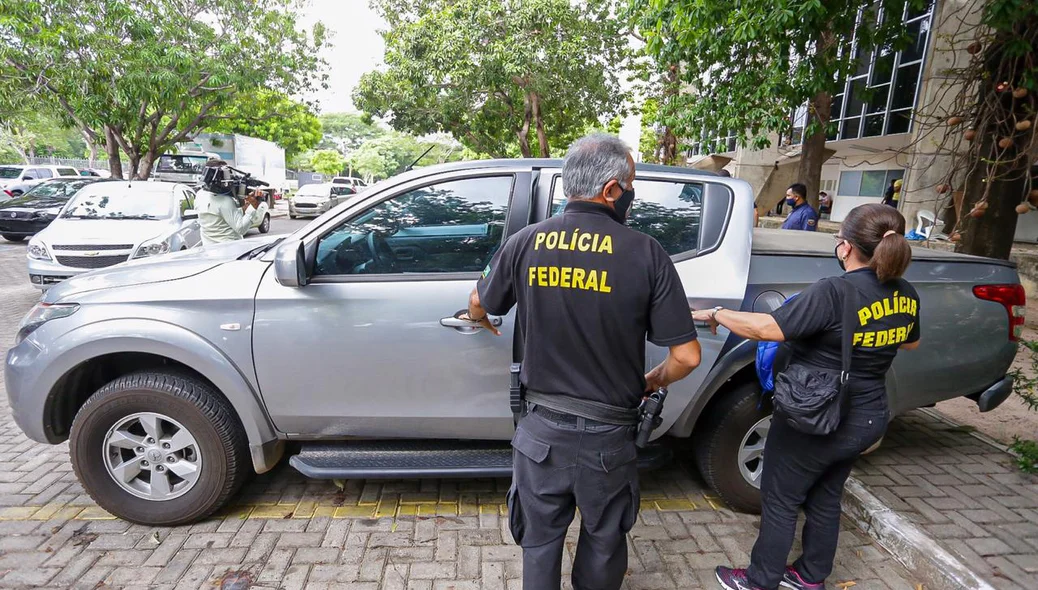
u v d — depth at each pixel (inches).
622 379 69.8
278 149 1214.3
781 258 114.4
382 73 730.8
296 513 117.0
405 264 108.3
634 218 110.1
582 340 68.4
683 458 141.9
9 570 98.3
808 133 283.0
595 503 71.1
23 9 472.4
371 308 104.3
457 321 103.3
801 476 86.7
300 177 1952.5
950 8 390.3
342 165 2613.2
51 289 116.1
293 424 110.1
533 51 581.3
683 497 125.5
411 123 798.5
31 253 271.1
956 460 141.6
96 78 513.0
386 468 106.8
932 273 121.1
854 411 82.8
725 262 107.3
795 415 80.2
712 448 115.3
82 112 506.0
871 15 257.8
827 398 78.5
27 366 106.7
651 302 68.4
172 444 107.8
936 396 121.3
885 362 82.9
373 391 107.4
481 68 591.5
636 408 72.4
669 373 71.9
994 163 204.2
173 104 573.6
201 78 602.9
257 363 105.3
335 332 104.7
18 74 492.4
